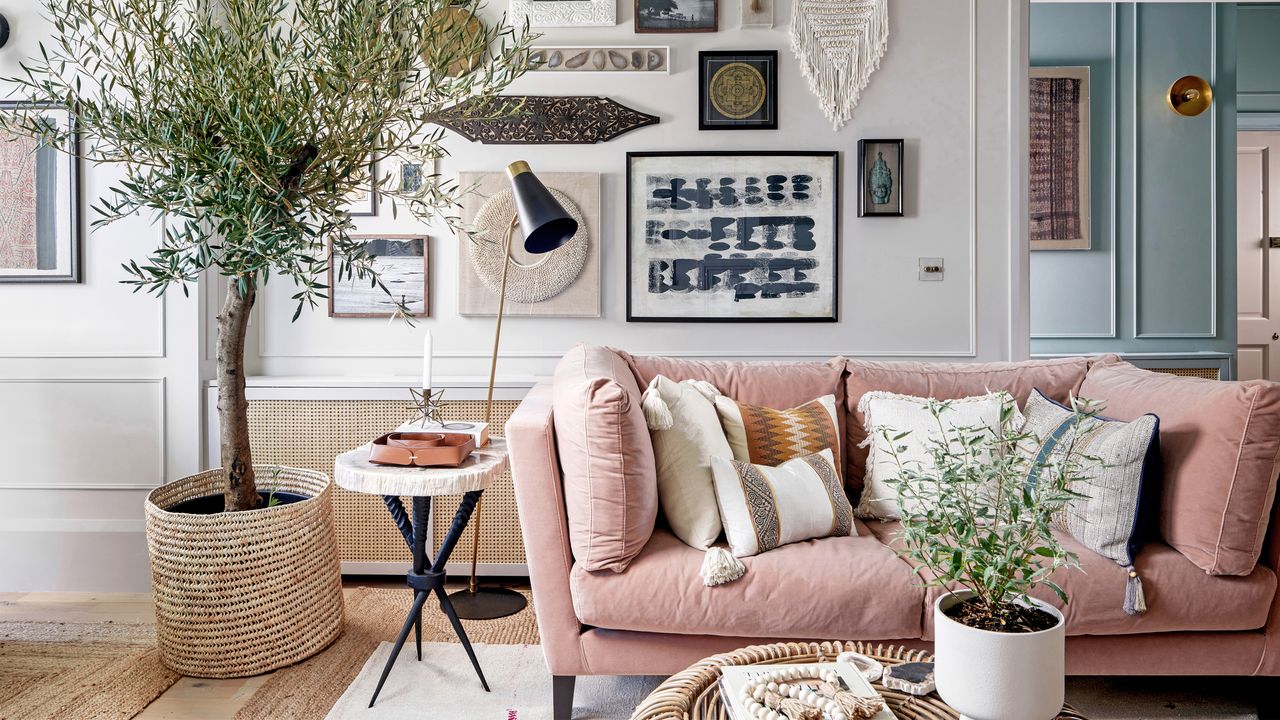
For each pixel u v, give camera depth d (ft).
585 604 5.99
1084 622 5.87
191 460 9.42
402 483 6.24
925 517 3.76
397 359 10.56
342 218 7.72
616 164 10.46
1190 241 13.69
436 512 9.49
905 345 10.53
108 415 9.40
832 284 10.45
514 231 10.39
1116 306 13.70
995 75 10.41
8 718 6.31
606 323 10.59
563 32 10.43
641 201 10.44
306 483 8.13
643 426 6.34
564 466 6.18
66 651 7.64
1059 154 13.51
